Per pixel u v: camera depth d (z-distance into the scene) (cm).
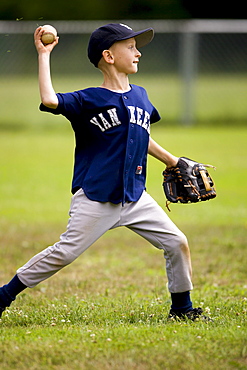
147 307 1831
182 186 1692
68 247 1557
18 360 1302
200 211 3747
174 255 1609
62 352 1327
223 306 1833
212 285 2242
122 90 1586
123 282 2309
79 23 6956
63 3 9688
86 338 1418
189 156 5331
